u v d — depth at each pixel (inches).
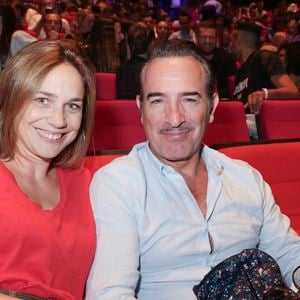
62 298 53.4
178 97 60.4
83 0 461.1
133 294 54.9
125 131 98.0
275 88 157.4
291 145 87.4
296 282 60.1
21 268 51.6
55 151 55.6
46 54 53.6
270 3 628.1
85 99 59.2
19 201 52.2
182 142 61.1
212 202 62.9
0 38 169.6
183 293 59.2
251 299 52.7
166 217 59.9
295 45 178.9
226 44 324.8
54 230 53.2
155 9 581.9
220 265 54.3
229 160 67.0
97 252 56.9
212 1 485.4
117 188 59.2
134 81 159.0
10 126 54.6
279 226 68.1
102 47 246.7
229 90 199.5
